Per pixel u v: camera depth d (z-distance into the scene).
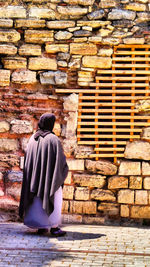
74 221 5.54
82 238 4.72
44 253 4.14
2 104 5.68
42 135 4.76
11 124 5.65
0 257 4.00
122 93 5.69
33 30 5.68
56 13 5.68
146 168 5.51
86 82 5.66
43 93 5.68
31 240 4.57
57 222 4.75
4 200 5.59
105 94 5.71
